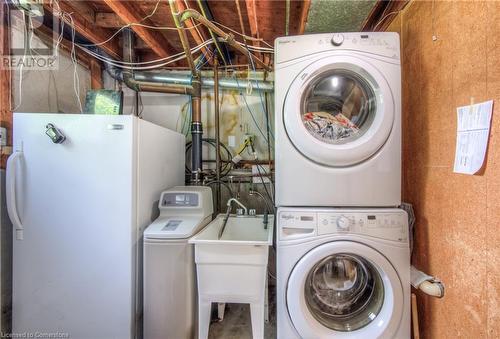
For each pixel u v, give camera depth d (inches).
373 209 50.1
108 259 54.9
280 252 49.5
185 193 66.8
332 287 55.1
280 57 52.5
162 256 56.1
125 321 54.5
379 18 68.5
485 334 38.1
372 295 52.6
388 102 50.2
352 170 51.2
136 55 96.7
